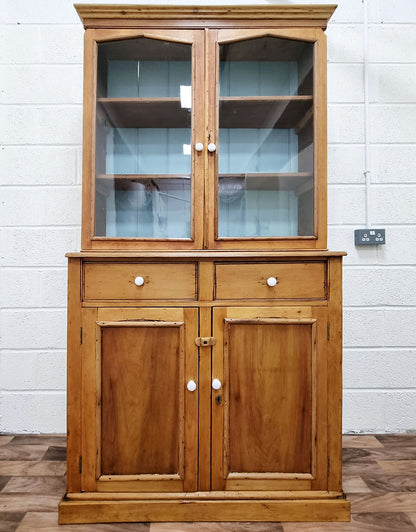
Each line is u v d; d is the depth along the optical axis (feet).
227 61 4.49
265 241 4.12
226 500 3.86
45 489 4.33
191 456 3.89
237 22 4.15
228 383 3.90
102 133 4.39
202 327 3.90
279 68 4.63
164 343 3.92
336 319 3.92
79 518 3.79
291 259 3.93
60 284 5.73
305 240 4.12
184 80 4.37
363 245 5.77
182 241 4.10
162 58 4.50
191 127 4.17
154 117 4.68
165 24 4.13
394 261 5.78
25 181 5.70
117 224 4.42
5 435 5.68
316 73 4.16
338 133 5.77
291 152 4.59
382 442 5.49
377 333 5.78
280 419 3.92
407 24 5.79
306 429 3.92
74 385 3.87
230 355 3.92
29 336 5.71
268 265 3.93
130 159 4.75
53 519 3.85
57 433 5.73
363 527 3.76
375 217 5.78
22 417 5.72
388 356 5.79
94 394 3.87
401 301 5.78
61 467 4.78
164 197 4.34
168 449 3.92
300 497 3.86
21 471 4.69
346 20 5.75
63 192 5.72
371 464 4.87
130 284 3.90
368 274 5.78
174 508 3.83
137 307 3.90
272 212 4.43
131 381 3.91
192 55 4.15
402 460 4.98
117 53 4.40
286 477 3.89
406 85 5.80
